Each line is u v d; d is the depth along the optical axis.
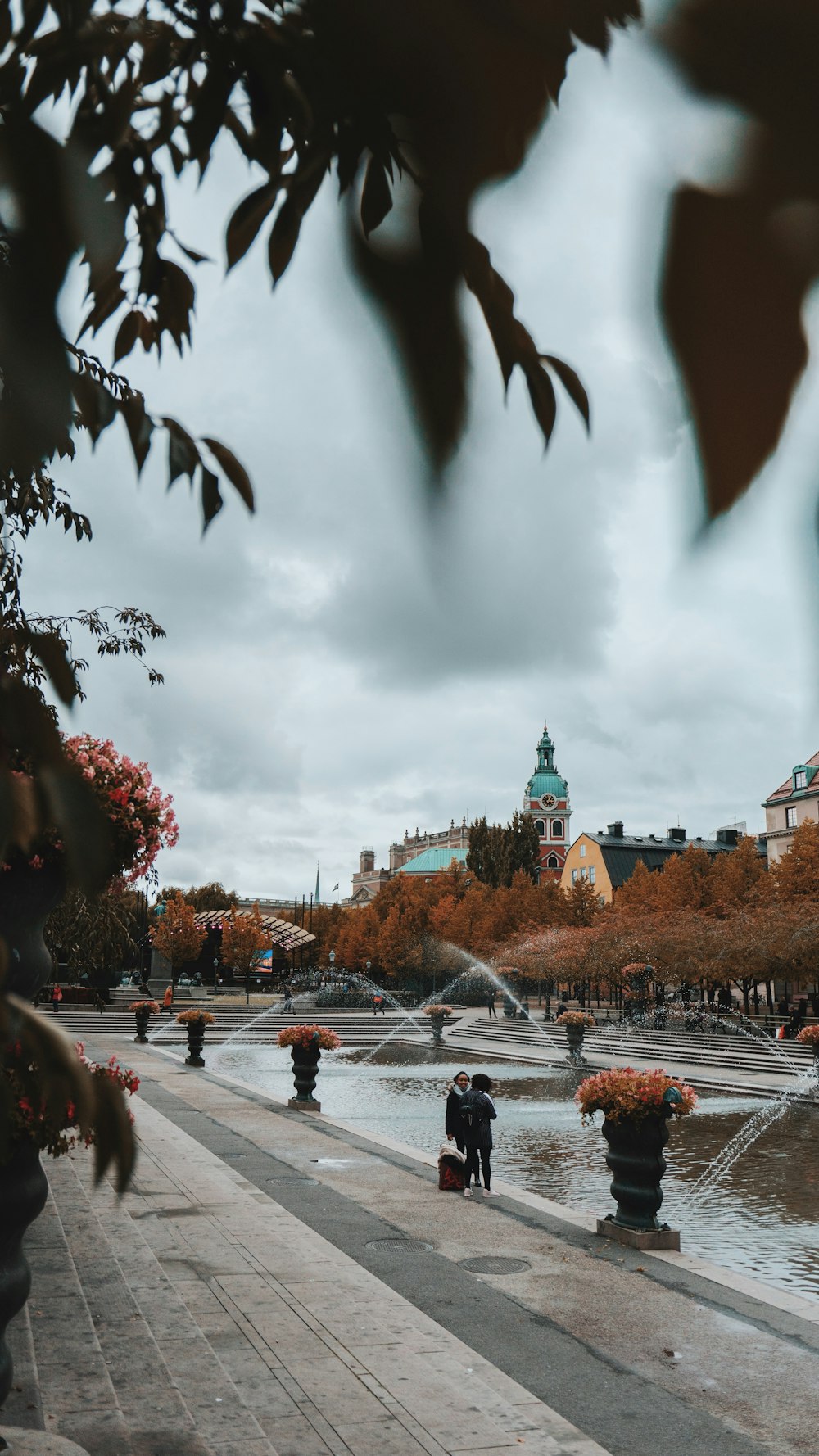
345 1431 6.18
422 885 89.00
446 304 0.42
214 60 0.61
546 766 127.38
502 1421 6.45
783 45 0.37
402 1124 24.66
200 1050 33.12
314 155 0.52
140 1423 5.93
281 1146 17.72
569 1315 9.27
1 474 0.46
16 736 0.60
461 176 0.42
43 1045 0.65
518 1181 17.66
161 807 6.23
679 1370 8.05
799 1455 6.64
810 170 0.37
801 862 50.84
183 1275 9.08
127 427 0.85
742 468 0.36
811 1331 8.95
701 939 47.56
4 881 3.10
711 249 0.37
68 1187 11.76
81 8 0.66
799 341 0.37
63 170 0.49
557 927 66.00
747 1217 15.31
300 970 90.19
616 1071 12.33
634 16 0.39
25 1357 6.77
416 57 0.42
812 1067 33.72
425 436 0.40
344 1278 9.33
